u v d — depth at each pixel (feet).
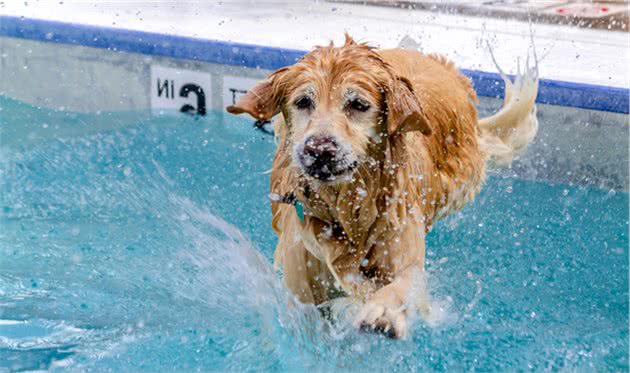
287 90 18.01
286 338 20.62
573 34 36.19
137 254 24.89
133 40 33.27
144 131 32.65
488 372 19.43
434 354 20.13
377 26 36.70
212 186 28.66
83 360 19.81
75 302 22.43
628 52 33.47
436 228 26.30
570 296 22.89
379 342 20.10
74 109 34.86
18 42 35.14
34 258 24.59
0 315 21.71
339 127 17.24
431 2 40.93
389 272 19.94
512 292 23.00
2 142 31.73
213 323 21.43
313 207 19.08
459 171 23.88
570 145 29.09
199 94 32.76
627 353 20.26
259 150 31.19
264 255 24.48
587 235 26.00
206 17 37.04
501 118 27.99
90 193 28.32
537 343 20.65
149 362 19.74
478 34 35.81
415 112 17.62
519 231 26.17
